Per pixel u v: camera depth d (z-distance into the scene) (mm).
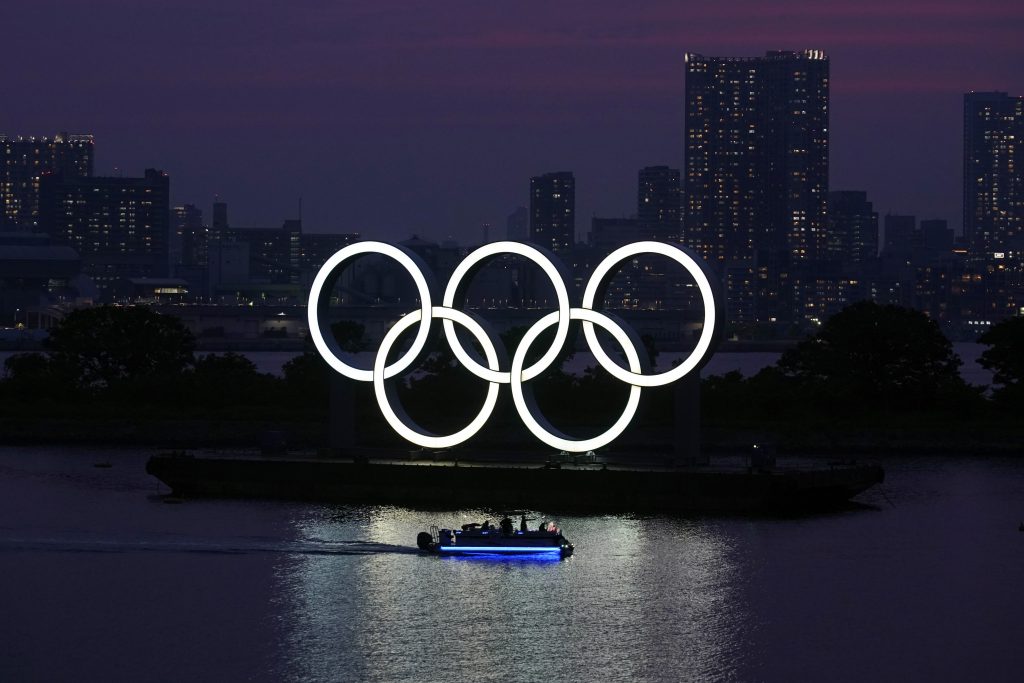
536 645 196125
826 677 184125
